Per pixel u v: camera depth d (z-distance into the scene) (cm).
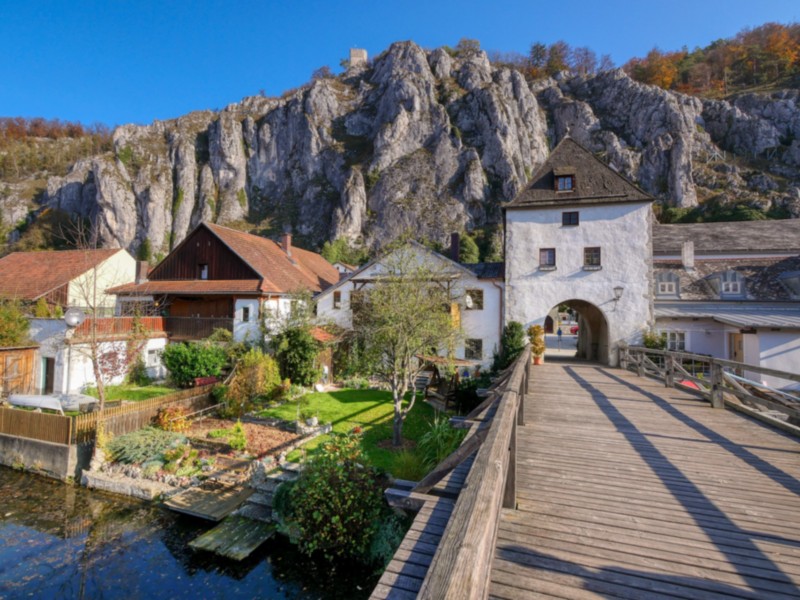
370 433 1254
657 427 737
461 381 1639
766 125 6988
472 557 167
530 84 9606
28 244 7375
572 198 1992
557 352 2772
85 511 984
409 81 8450
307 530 796
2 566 805
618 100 8200
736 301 2175
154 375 2138
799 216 5441
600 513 409
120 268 3014
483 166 7562
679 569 318
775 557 336
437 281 1415
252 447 1167
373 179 7862
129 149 8862
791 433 691
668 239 2848
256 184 9306
